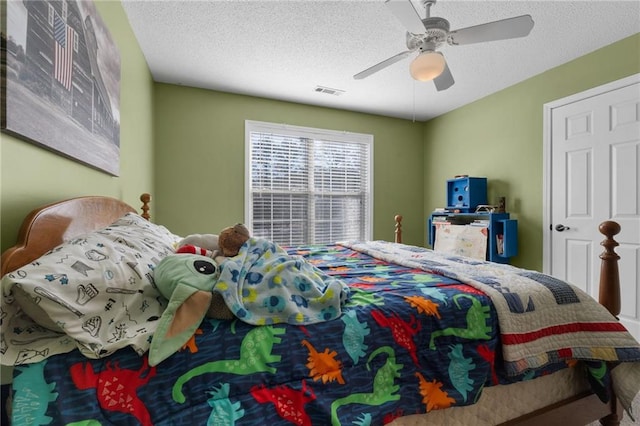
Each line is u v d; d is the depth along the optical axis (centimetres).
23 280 74
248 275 107
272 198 380
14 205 90
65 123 115
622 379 130
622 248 250
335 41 248
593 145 267
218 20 222
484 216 351
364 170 431
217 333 90
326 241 410
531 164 316
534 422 124
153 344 79
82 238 100
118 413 74
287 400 88
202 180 342
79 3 127
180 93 332
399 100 377
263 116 368
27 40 91
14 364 73
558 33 238
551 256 299
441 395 107
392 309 112
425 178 461
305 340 96
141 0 200
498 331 119
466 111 390
